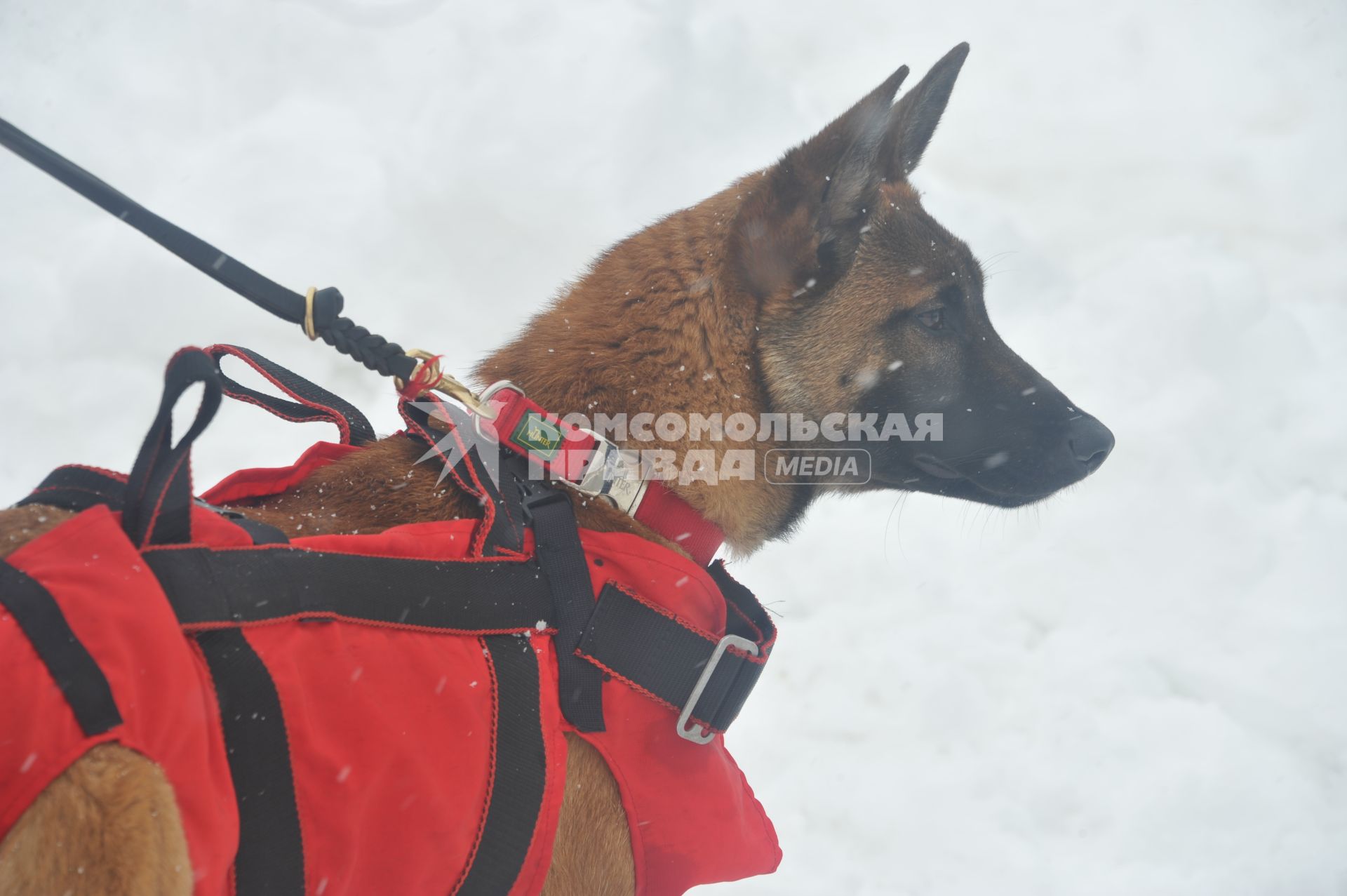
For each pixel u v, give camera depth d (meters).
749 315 2.13
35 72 5.87
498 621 1.66
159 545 1.40
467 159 5.73
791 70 6.88
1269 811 3.26
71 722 1.18
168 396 1.37
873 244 2.31
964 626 4.01
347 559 1.56
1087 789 3.33
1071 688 3.75
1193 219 6.50
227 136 5.75
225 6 6.27
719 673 1.81
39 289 4.77
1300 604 4.18
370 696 1.48
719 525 2.07
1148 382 5.43
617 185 5.82
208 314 4.79
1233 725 3.62
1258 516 4.68
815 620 4.02
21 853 1.14
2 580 1.23
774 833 2.06
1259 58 7.59
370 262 5.28
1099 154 6.83
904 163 2.76
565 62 6.31
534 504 1.81
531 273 5.37
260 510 1.78
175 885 1.20
